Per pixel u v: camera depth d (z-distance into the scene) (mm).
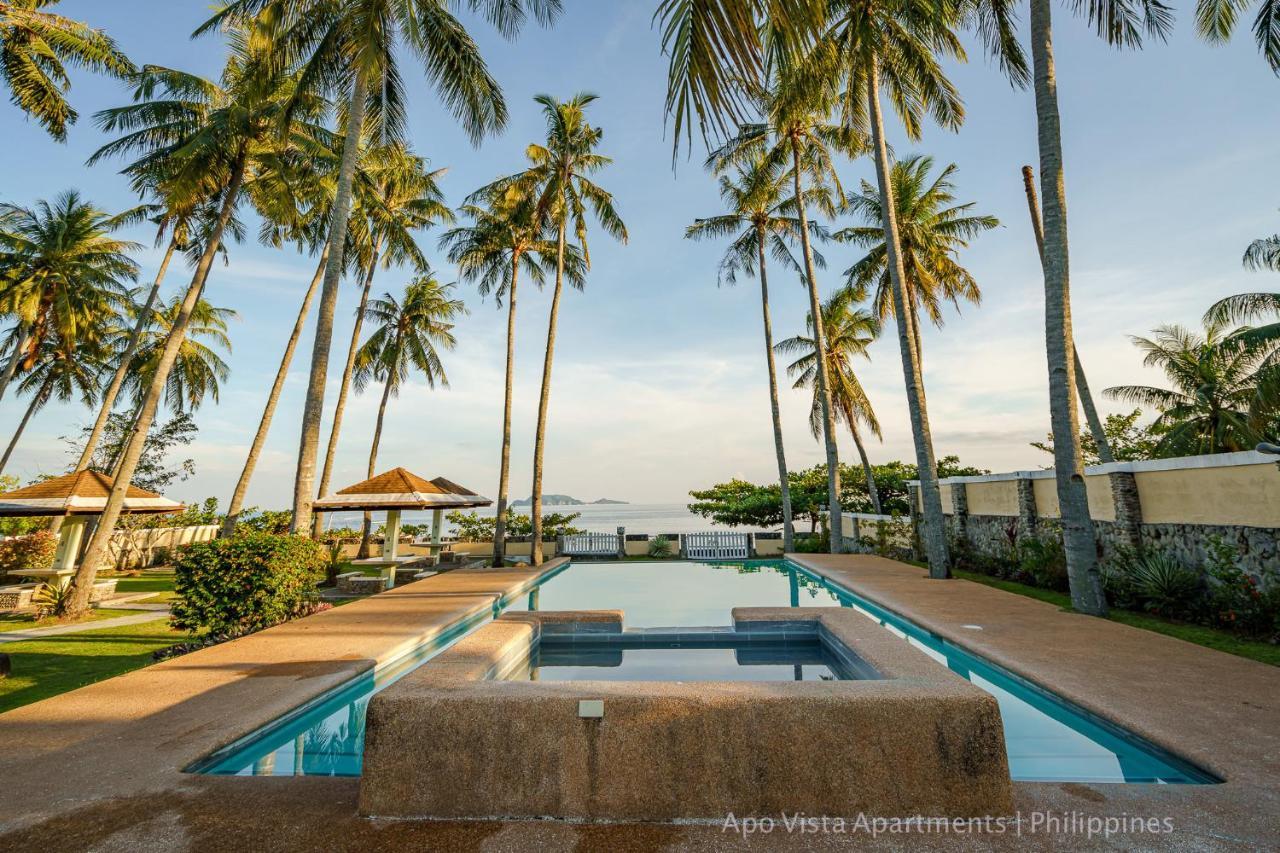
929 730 2971
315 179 14164
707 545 21562
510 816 2941
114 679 5332
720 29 1979
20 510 9469
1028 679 5027
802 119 16938
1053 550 10195
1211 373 17281
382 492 12773
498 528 17031
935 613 7887
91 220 17672
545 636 7797
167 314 21688
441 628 7840
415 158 19766
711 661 7031
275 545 7789
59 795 3189
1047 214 8328
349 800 3174
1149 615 7500
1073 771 3541
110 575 15062
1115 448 21141
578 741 3035
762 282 20734
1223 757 3404
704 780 2957
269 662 5914
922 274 18312
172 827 2857
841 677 6191
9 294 15914
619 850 2645
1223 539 7277
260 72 10773
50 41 11602
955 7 10523
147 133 12016
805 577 15086
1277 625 6066
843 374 23047
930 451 12008
